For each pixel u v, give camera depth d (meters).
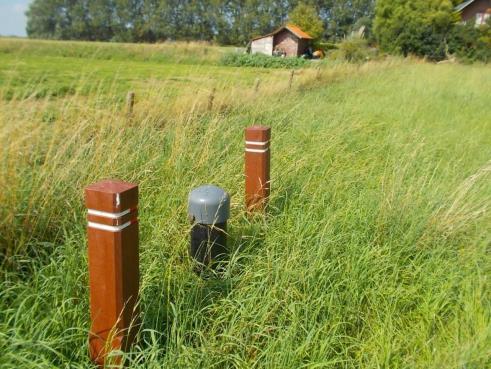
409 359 2.53
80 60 19.53
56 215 3.38
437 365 2.41
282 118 7.04
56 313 2.36
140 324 2.25
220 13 102.50
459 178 5.30
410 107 10.27
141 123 5.16
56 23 90.44
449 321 2.94
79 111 4.96
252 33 102.25
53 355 2.23
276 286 2.83
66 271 2.71
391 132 7.38
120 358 2.12
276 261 3.15
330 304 2.79
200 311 2.61
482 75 19.08
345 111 8.63
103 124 4.60
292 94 9.97
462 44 34.16
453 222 3.88
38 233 3.20
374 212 4.01
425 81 15.67
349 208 4.08
